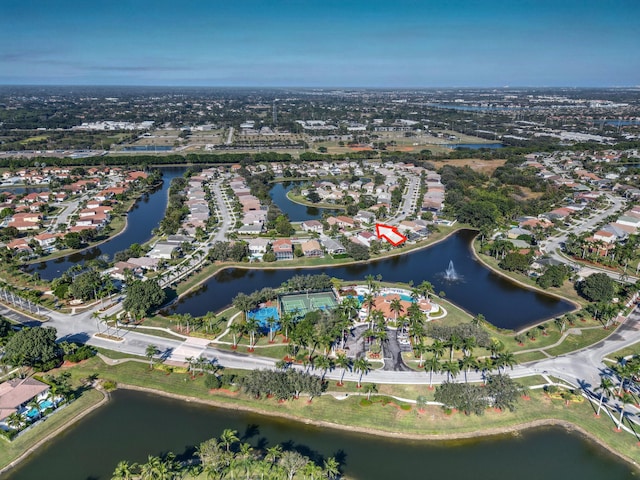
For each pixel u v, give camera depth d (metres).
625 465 112.56
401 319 160.62
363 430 121.06
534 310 189.38
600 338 164.25
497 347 152.12
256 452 112.81
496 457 114.25
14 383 130.75
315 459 111.38
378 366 146.00
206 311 184.50
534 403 130.38
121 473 98.12
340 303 179.88
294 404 128.88
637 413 127.12
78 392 133.88
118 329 166.88
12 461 110.00
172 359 148.88
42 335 144.00
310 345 156.62
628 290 196.38
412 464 111.38
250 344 157.38
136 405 130.00
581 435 121.12
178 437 118.56
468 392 126.75
